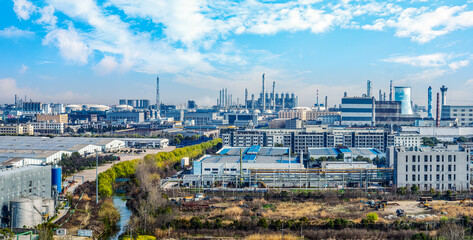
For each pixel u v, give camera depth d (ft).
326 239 512.22
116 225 595.88
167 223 565.53
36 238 509.76
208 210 648.79
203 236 529.45
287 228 548.31
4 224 562.25
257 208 653.30
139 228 547.49
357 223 554.05
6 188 568.82
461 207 653.71
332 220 578.25
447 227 525.34
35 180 634.43
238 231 540.93
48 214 599.98
